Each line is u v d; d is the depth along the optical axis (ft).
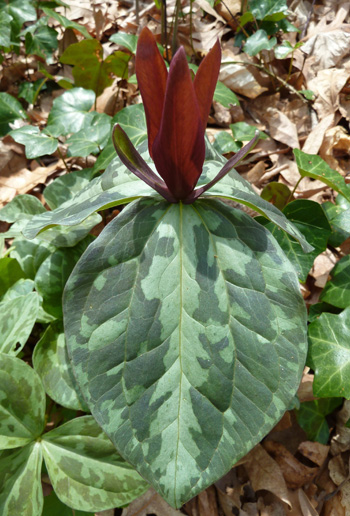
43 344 0.96
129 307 0.72
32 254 1.12
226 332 0.70
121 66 1.53
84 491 0.80
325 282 1.19
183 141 0.68
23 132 1.29
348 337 0.96
